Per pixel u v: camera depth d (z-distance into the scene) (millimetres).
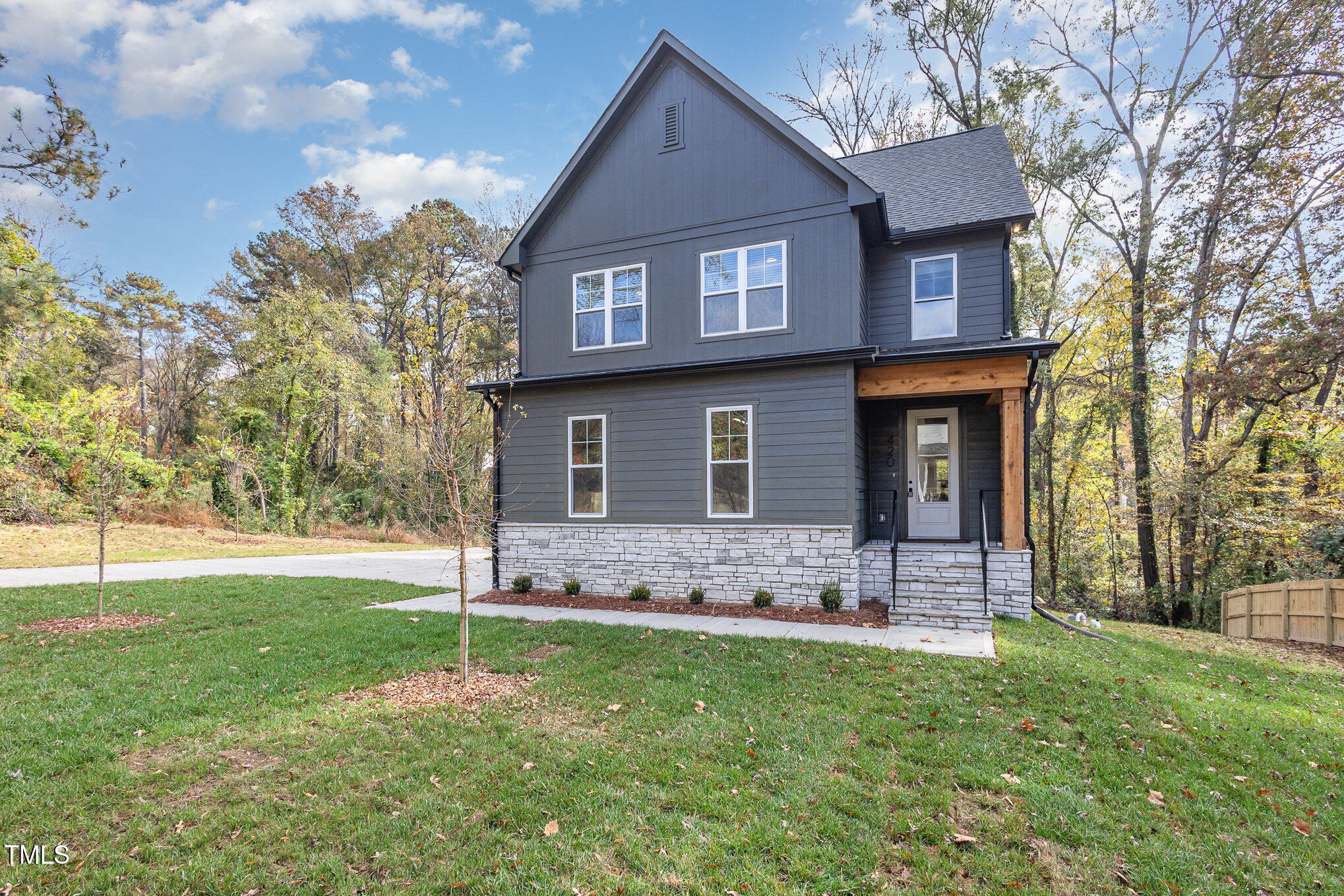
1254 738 5004
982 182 11953
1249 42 15148
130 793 3879
